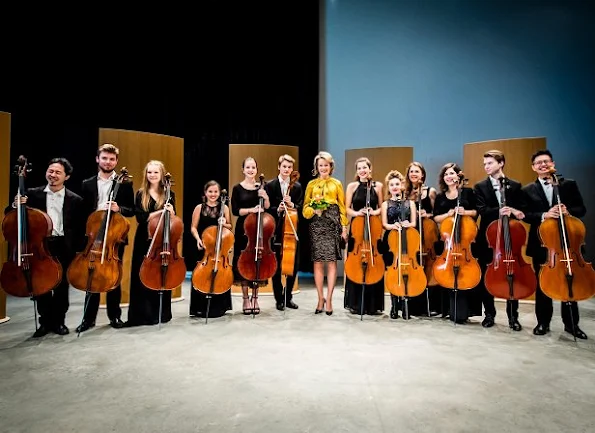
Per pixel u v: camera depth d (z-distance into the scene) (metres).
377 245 4.05
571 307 3.56
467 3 6.29
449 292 4.01
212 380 2.64
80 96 6.45
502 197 3.71
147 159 4.87
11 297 5.18
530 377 2.70
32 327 3.85
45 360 2.99
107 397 2.41
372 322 4.01
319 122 6.79
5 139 3.99
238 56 6.73
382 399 2.38
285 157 4.48
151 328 3.79
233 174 5.41
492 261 3.63
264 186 4.46
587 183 5.95
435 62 6.41
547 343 3.39
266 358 3.03
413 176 4.30
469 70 6.29
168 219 3.67
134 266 3.88
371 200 4.34
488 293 3.89
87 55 6.39
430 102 6.43
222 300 4.22
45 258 3.33
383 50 6.58
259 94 6.75
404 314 4.11
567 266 3.29
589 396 2.43
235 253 4.28
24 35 5.99
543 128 6.06
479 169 5.32
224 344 3.34
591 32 5.94
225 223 4.03
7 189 4.02
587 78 5.96
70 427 2.08
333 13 6.72
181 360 2.99
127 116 6.64
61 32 6.21
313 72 6.72
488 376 2.71
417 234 3.93
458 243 3.73
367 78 6.64
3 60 5.91
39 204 3.56
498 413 2.23
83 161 6.54
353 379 2.66
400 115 6.52
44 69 6.21
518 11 6.12
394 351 3.18
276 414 2.21
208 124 6.80
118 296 3.85
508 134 6.17
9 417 2.18
